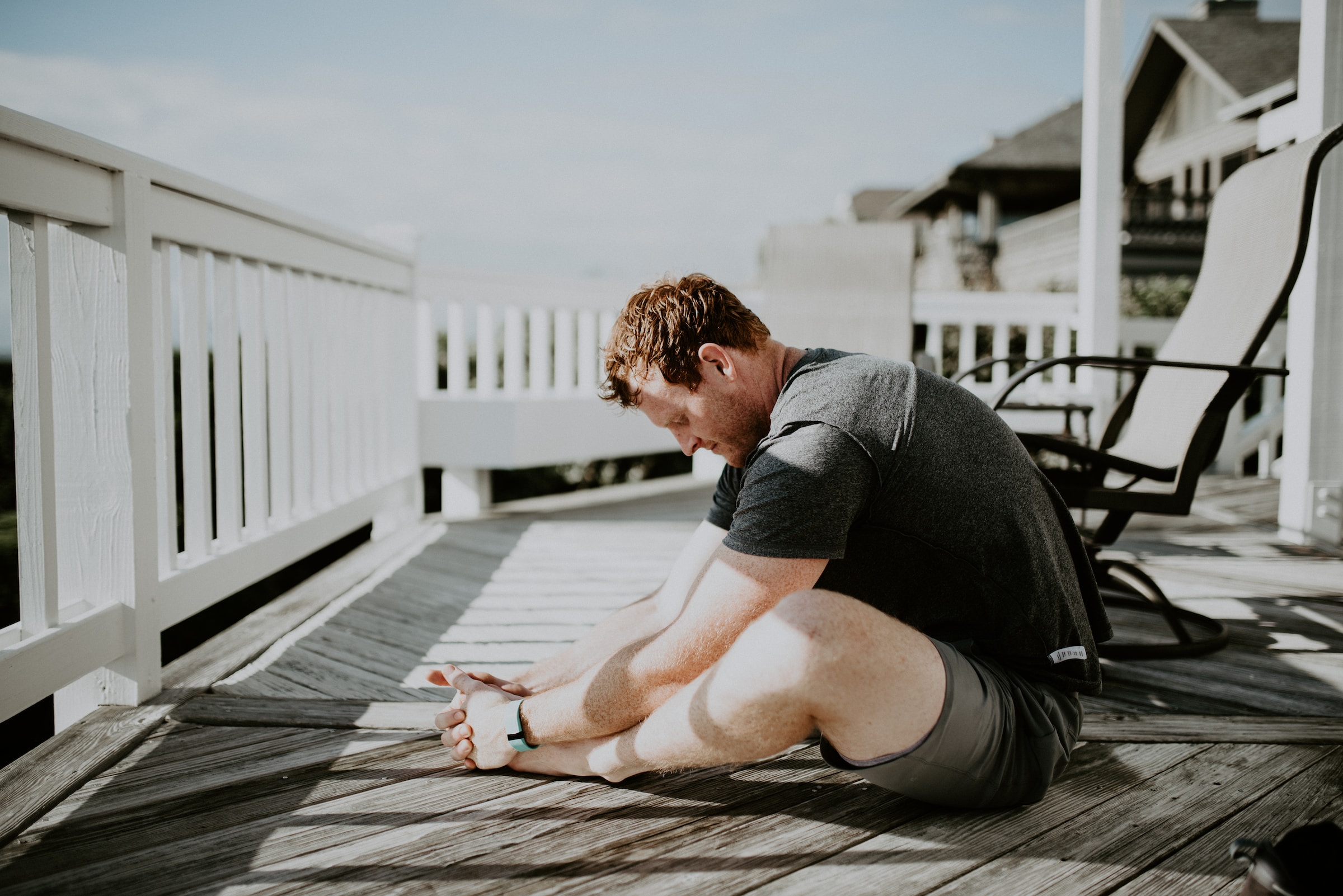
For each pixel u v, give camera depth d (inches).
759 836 47.6
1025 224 713.6
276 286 98.8
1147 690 70.2
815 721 43.5
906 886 42.9
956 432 45.5
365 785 53.7
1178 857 45.4
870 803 51.2
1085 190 153.7
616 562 119.3
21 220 57.6
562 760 52.7
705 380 48.9
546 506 166.9
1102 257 151.3
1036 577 45.8
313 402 111.1
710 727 44.1
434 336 155.0
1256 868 36.6
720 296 49.6
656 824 48.9
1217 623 82.7
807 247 179.2
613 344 50.5
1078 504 77.0
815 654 40.9
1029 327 210.5
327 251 109.6
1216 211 93.4
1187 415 86.1
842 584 47.2
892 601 47.3
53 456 59.7
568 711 49.9
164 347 74.0
